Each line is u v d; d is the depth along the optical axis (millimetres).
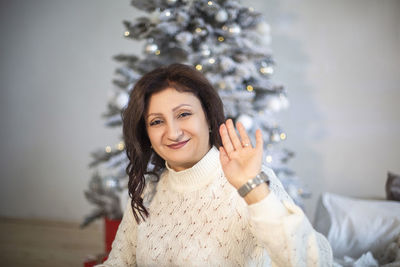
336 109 3359
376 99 3246
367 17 3248
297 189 2520
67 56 4027
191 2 2410
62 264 2953
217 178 1029
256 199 813
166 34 2346
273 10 3475
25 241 3520
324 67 3375
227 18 2332
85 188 4016
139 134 1088
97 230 3854
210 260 946
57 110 4086
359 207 1798
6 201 4266
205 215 996
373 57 3240
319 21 3375
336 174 3383
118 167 2615
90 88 3967
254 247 947
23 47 4172
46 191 4148
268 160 2422
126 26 2520
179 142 992
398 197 1912
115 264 1167
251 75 2441
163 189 1147
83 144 4016
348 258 1556
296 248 775
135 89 1006
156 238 1059
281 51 3473
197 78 1005
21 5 4164
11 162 4250
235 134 887
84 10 3953
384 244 1614
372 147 3277
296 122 3467
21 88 4199
